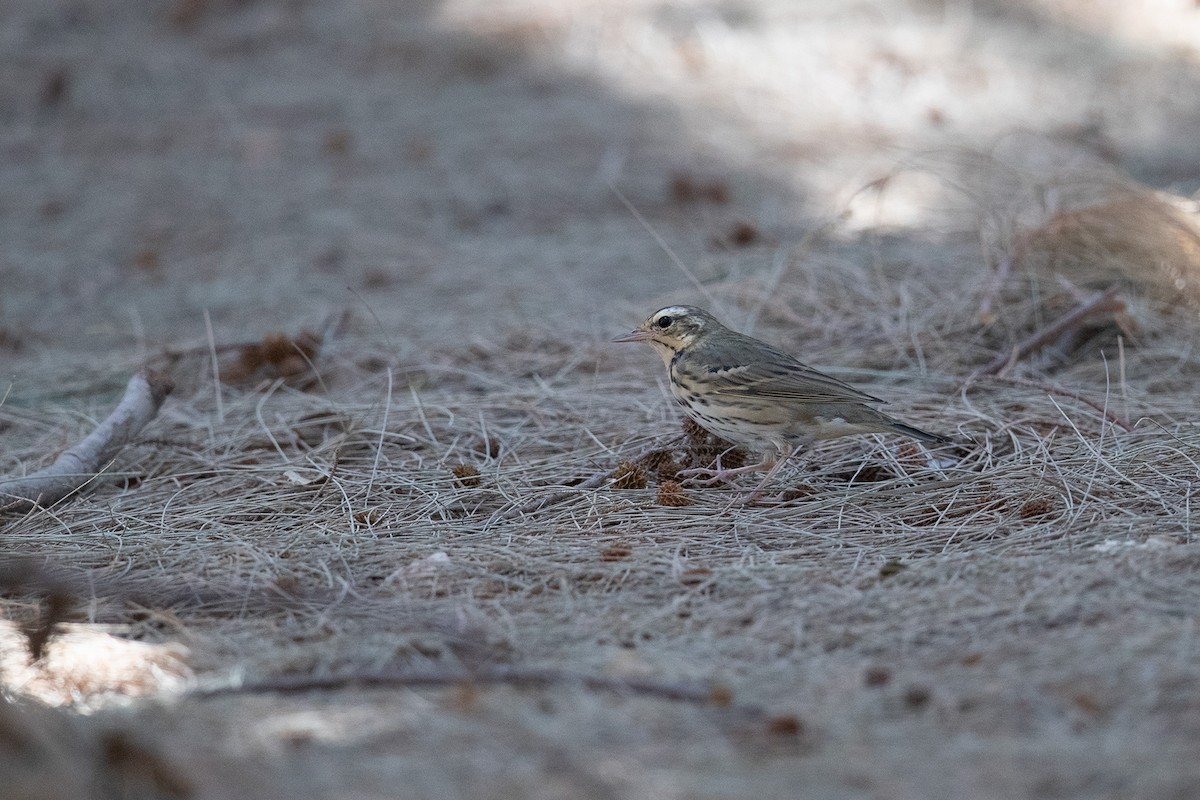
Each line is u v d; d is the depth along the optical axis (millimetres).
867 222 19719
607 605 8414
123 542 10031
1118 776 5777
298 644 7898
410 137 25297
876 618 7844
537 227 21062
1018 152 22812
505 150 24375
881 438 11852
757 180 22547
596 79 27938
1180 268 15055
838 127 25000
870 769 5969
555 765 6031
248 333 16625
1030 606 7746
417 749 6215
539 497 10805
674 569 8945
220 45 30906
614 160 23719
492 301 17422
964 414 12219
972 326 14680
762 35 29500
